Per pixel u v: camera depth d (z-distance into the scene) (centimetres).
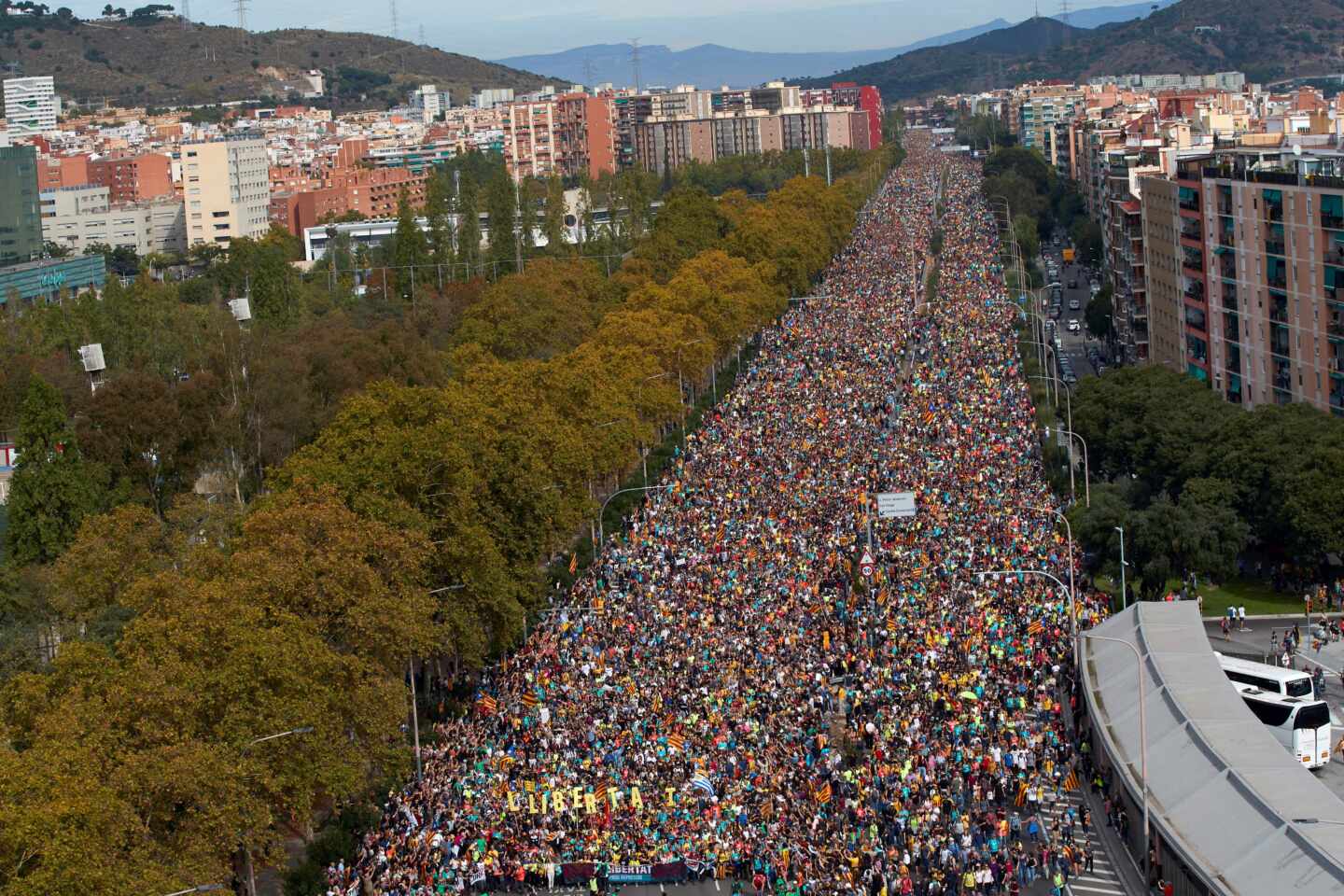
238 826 10394
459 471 15700
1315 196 19950
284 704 11119
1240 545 16588
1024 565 16400
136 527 15488
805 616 15400
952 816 11212
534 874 11125
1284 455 16950
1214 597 16712
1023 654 13938
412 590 13762
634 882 11000
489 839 11425
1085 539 16950
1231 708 11594
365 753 12075
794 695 13425
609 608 16200
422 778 12938
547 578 17488
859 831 10931
